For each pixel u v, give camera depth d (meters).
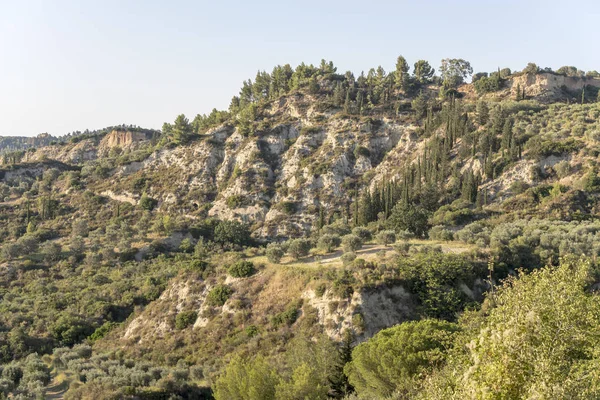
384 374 36.12
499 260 66.62
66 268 101.50
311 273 67.38
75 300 85.50
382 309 59.19
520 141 116.81
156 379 54.09
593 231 78.38
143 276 92.94
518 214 94.56
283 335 59.75
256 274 73.19
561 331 20.83
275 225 125.50
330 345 47.38
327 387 37.84
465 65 187.12
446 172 117.94
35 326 75.06
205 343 64.94
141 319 75.69
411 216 90.12
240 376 38.81
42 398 48.22
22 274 98.38
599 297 26.39
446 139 123.50
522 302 21.66
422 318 54.09
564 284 22.73
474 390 19.06
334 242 77.88
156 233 119.25
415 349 36.16
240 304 68.12
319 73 190.38
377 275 62.41
